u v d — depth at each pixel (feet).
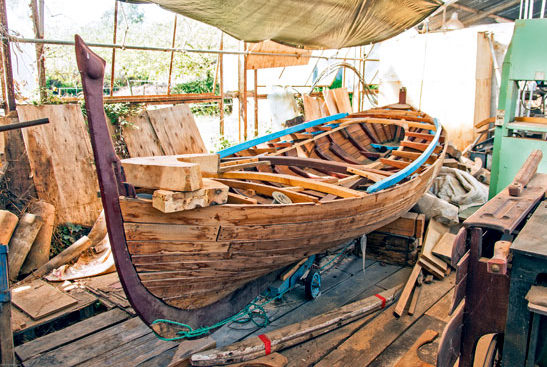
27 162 15.66
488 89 34.09
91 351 9.96
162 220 8.04
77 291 12.63
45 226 14.32
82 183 16.53
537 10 42.98
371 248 15.60
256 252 9.70
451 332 6.13
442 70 33.50
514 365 6.06
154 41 34.53
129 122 19.38
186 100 23.91
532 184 8.63
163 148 20.30
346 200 10.68
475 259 6.36
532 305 5.16
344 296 13.06
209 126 34.78
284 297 13.07
